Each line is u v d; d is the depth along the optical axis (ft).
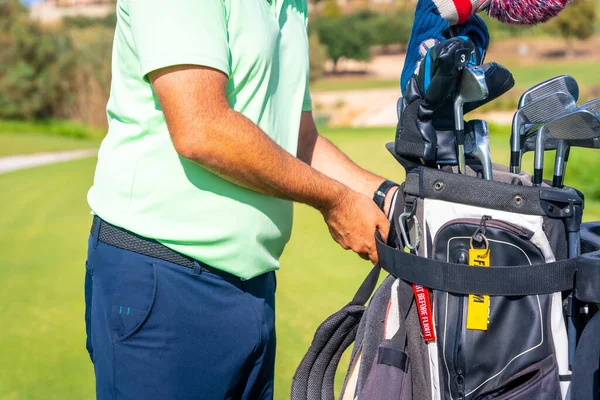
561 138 5.16
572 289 5.08
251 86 5.72
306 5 6.55
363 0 303.07
